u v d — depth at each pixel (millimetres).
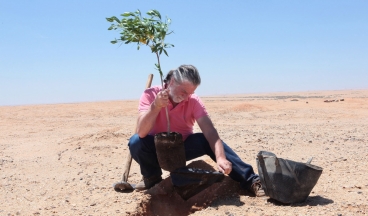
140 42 4520
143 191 5074
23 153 8891
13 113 23391
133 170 6715
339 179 5453
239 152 7902
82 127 15227
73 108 26828
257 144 8945
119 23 4484
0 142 11188
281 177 4316
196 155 4941
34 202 5008
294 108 20953
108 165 7199
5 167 7211
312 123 14305
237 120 15914
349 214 4012
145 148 4828
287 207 4277
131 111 23344
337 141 9273
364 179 5434
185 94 4379
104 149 8656
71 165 7246
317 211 4109
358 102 23438
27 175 6543
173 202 4832
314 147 8445
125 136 10398
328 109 19984
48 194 5352
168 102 4383
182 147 4531
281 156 7445
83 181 5980
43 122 17703
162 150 4469
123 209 4508
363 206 4246
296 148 8352
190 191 4566
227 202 4559
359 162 6598
